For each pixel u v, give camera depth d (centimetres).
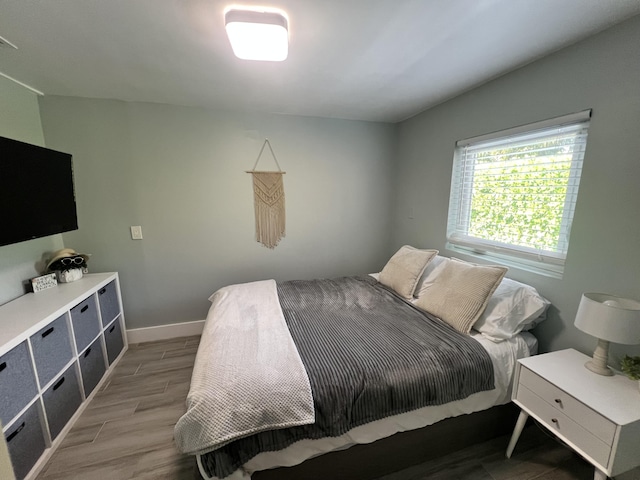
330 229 310
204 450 104
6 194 151
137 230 251
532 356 154
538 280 175
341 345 149
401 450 138
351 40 145
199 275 275
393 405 126
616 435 103
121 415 179
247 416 108
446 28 135
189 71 179
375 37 142
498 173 205
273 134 275
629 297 134
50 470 143
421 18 127
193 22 129
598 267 146
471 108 216
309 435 115
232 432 105
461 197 239
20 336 133
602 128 140
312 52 157
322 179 297
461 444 151
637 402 112
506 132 190
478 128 212
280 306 197
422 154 276
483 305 166
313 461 123
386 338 157
